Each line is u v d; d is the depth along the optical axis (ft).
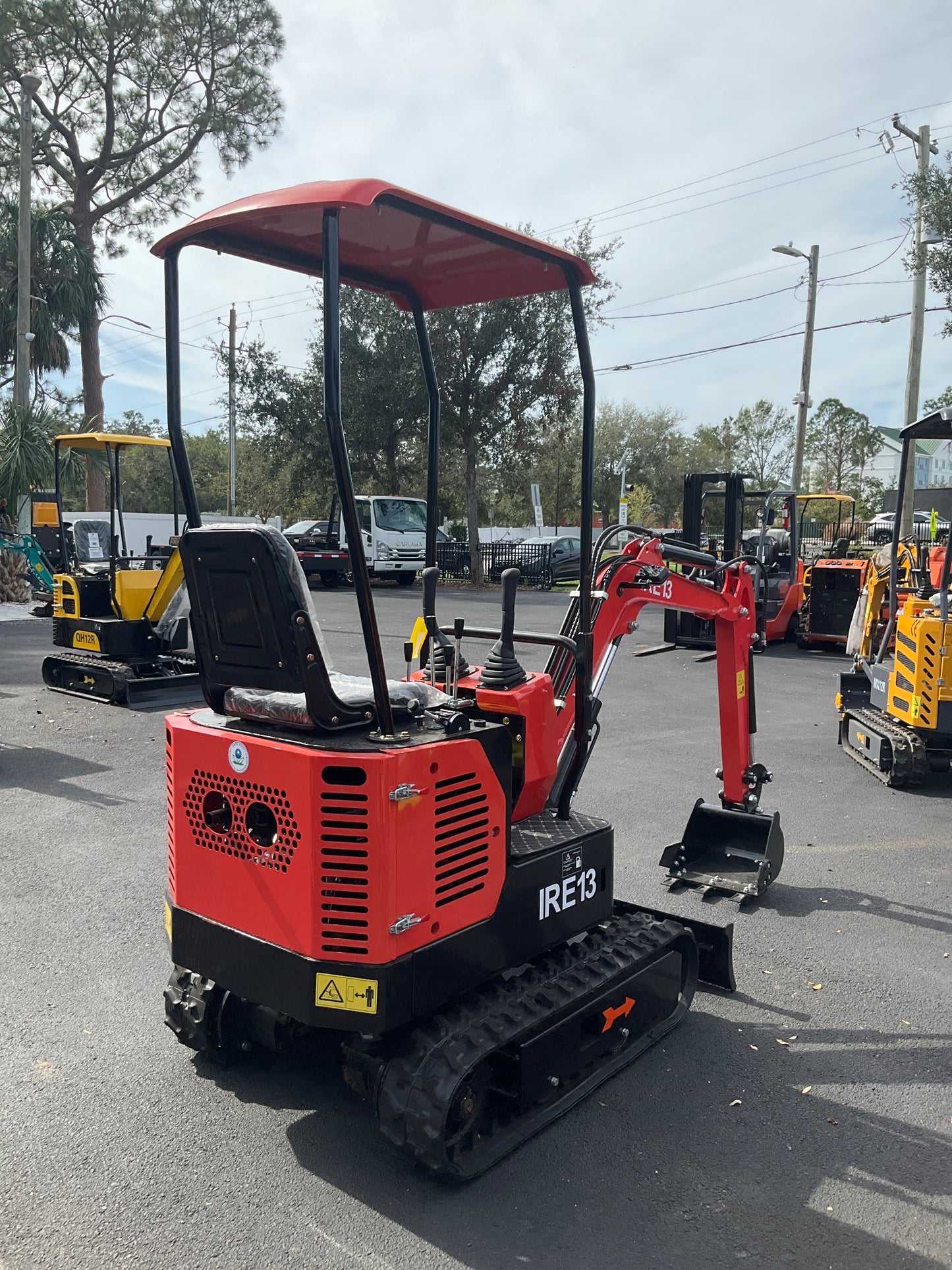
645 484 186.39
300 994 9.61
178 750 10.75
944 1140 11.00
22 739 29.66
